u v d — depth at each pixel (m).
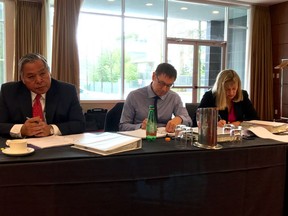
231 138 1.59
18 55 4.91
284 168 1.58
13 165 1.08
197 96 6.83
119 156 1.22
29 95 1.74
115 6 5.94
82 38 5.67
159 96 2.18
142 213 1.27
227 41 6.99
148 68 6.36
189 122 2.07
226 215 1.44
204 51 6.82
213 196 1.40
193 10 6.62
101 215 1.21
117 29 6.00
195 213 1.38
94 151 1.25
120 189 1.23
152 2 6.23
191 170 1.35
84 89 5.80
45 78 1.68
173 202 1.33
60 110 1.76
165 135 1.68
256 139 1.68
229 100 2.45
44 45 5.04
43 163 1.11
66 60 5.18
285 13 6.64
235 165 1.44
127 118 2.19
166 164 1.29
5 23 4.98
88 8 5.72
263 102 6.96
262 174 1.52
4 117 1.69
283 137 1.77
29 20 4.95
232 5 6.74
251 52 6.86
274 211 1.56
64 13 5.11
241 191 1.47
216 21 6.89
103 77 5.97
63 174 1.14
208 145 1.42
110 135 1.53
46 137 1.53
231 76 2.40
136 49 6.21
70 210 1.16
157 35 6.37
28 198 1.10
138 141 1.37
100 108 5.77
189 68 6.71
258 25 6.86
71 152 1.24
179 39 6.51
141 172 1.25
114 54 6.04
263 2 6.68
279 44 6.84
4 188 1.07
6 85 1.76
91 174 1.18
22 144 1.19
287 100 6.71
